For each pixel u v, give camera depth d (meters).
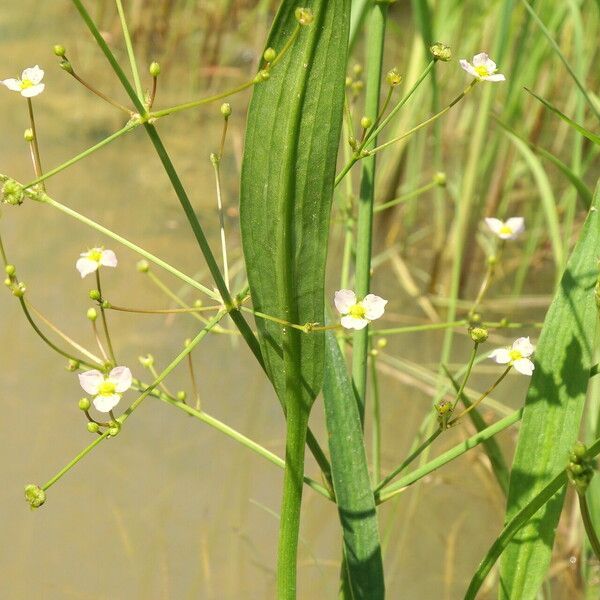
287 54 0.24
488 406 0.49
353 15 0.36
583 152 0.64
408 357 0.53
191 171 0.66
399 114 0.60
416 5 0.44
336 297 0.25
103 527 0.41
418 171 0.60
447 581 0.40
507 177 0.59
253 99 0.24
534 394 0.28
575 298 0.28
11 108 0.70
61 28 0.83
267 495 0.43
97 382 0.26
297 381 0.26
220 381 0.49
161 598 0.38
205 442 0.45
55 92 0.73
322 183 0.24
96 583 0.38
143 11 0.81
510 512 0.28
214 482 0.43
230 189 0.65
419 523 0.43
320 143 0.24
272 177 0.25
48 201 0.26
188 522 0.41
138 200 0.62
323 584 0.40
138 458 0.44
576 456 0.23
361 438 0.29
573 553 0.40
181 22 0.81
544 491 0.26
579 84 0.37
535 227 0.57
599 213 0.28
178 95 0.77
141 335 0.50
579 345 0.28
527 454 0.28
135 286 0.54
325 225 0.25
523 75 0.57
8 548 0.39
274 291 0.25
